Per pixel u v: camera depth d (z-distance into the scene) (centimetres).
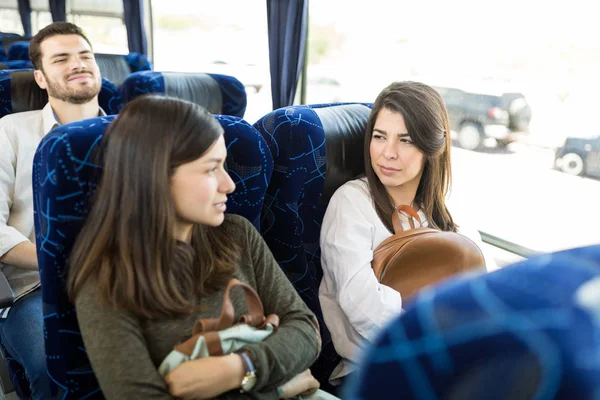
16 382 131
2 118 155
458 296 25
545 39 158
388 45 212
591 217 155
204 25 346
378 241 126
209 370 78
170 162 80
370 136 128
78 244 84
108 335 78
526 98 166
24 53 253
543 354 22
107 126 91
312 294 133
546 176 166
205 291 91
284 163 122
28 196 151
